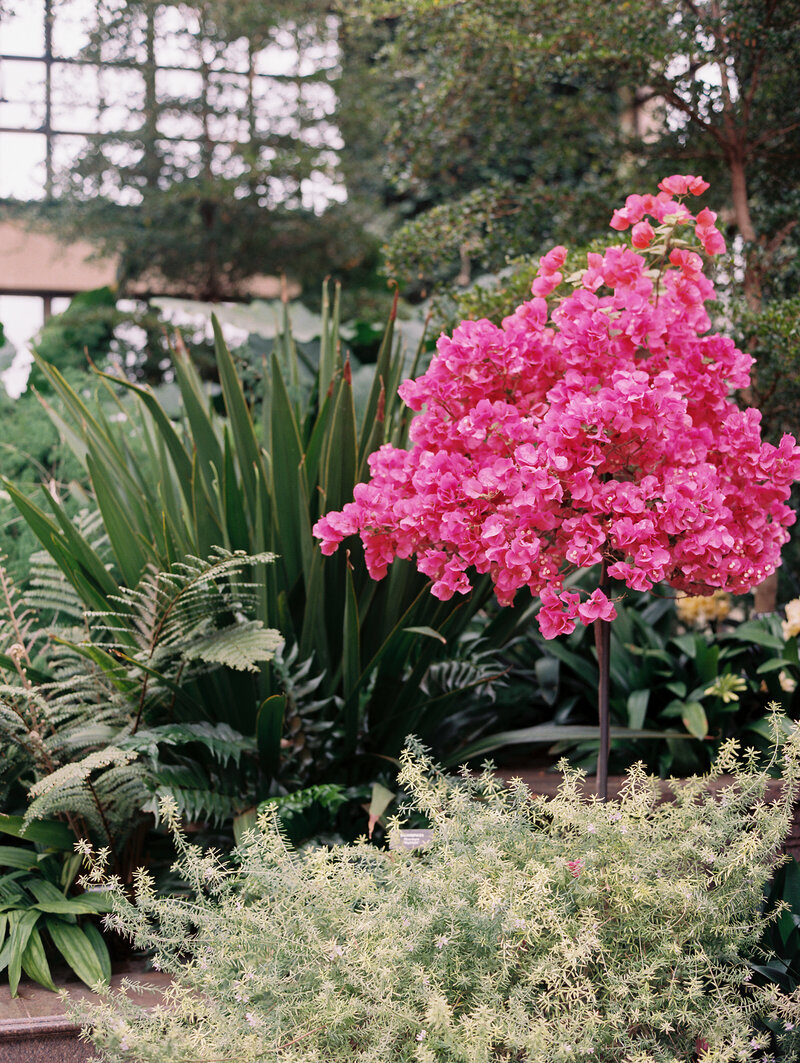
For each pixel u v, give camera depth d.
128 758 1.65
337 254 6.21
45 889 1.70
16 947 1.52
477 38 3.06
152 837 1.97
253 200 6.00
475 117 3.41
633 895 1.18
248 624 1.83
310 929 1.14
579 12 2.81
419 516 1.53
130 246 6.09
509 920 1.07
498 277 3.33
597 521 1.50
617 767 2.33
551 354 1.62
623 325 1.55
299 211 6.15
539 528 1.48
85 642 1.76
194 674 1.91
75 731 1.79
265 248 6.11
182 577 1.72
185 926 1.36
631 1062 1.08
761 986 1.31
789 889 1.43
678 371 1.59
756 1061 1.16
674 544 1.54
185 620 1.82
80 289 7.55
